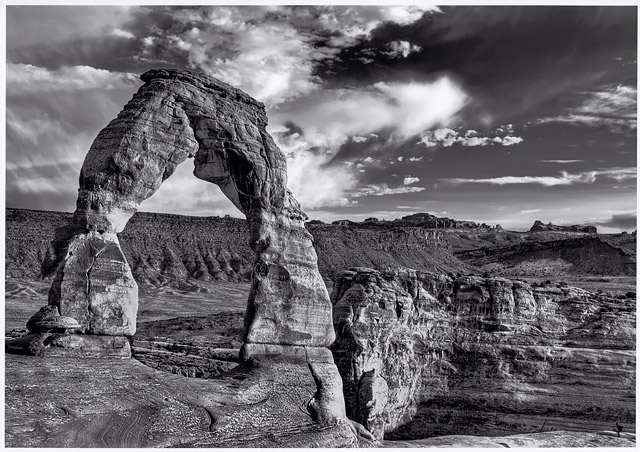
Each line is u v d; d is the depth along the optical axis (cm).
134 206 2645
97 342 2508
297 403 2830
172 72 2825
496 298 5716
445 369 5425
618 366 5522
